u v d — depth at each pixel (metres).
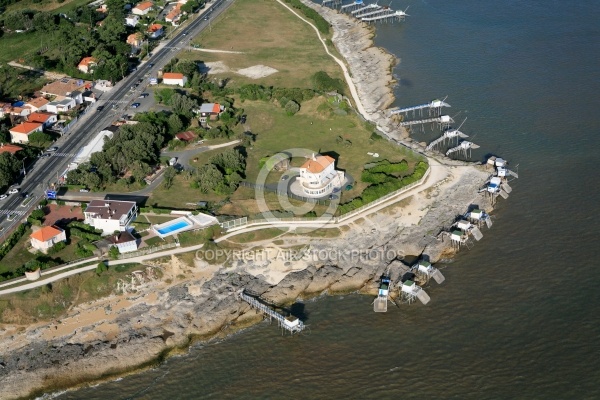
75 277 198.88
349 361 177.88
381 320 189.88
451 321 188.25
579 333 181.62
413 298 195.50
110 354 181.00
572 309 189.38
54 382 175.12
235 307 193.88
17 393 172.88
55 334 187.50
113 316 191.88
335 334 186.38
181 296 197.25
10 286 195.88
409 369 174.50
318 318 191.62
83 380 175.50
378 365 176.12
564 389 166.38
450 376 171.75
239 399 168.62
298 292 199.62
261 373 175.62
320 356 179.75
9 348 184.25
